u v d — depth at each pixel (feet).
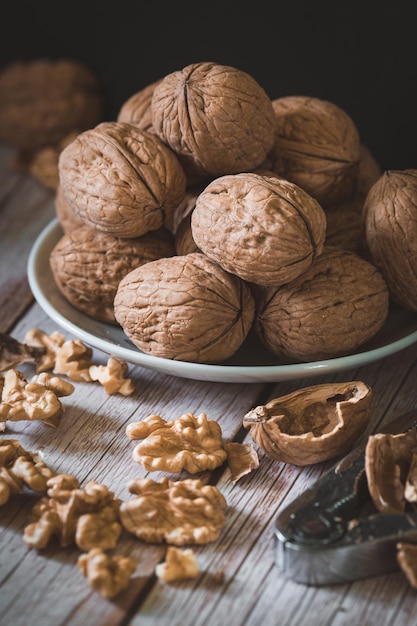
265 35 1.54
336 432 1.09
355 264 1.19
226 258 1.14
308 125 1.30
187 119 1.20
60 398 1.23
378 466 1.05
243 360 1.24
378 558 1.00
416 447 1.08
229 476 1.13
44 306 1.28
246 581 1.02
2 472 1.10
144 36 1.65
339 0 1.46
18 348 1.27
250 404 1.22
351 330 1.17
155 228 1.25
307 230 1.12
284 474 1.13
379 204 1.22
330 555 0.98
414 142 1.50
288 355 1.20
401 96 1.48
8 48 1.80
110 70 1.73
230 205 1.13
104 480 1.12
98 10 1.67
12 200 1.63
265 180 1.15
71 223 1.34
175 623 0.98
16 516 1.09
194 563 1.02
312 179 1.29
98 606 1.00
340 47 1.49
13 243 1.53
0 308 1.40
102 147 1.22
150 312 1.16
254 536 1.06
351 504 1.03
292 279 1.15
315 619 0.99
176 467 1.11
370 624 0.98
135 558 1.04
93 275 1.26
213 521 1.06
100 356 1.30
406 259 1.21
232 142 1.21
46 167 1.66
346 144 1.30
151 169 1.21
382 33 1.45
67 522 1.05
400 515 1.01
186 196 1.30
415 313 1.28
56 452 1.16
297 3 1.49
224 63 1.60
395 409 1.20
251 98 1.21
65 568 1.04
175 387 1.24
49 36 1.75
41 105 1.70
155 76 1.68
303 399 1.14
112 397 1.23
